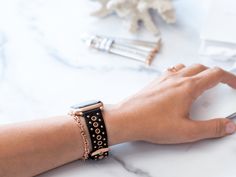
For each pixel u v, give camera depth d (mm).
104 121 380
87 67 478
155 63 475
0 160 349
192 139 385
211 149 384
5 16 552
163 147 391
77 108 382
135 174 370
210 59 469
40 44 510
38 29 531
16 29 533
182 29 509
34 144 358
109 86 454
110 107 397
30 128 366
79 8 553
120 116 385
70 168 379
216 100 413
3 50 506
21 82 464
